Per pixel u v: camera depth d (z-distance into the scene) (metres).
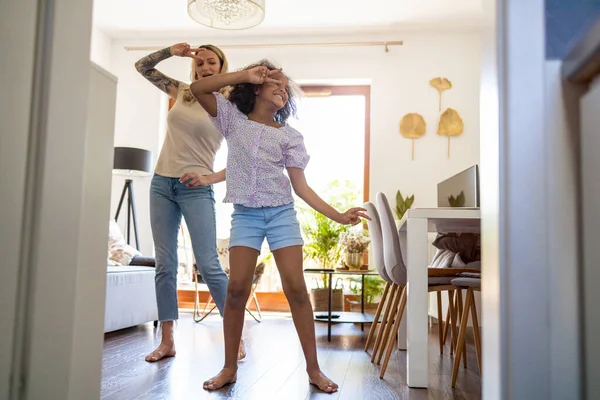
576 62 0.81
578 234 0.85
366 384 2.38
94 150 1.15
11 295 0.93
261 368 2.66
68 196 1.02
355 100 5.76
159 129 5.78
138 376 2.40
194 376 2.43
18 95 0.94
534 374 0.82
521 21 0.86
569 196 0.85
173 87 2.82
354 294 5.41
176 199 2.70
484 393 0.91
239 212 2.24
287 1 4.96
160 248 2.76
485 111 0.92
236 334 2.29
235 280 2.22
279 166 2.23
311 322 2.29
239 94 2.25
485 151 0.92
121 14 5.34
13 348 0.93
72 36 1.02
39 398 0.96
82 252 1.11
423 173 5.40
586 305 0.84
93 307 1.15
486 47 0.92
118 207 5.31
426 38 5.52
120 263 4.38
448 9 5.07
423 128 5.41
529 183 0.84
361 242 4.58
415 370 2.34
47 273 0.97
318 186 5.68
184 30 5.68
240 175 2.20
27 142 0.95
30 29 0.96
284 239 2.22
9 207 0.92
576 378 0.83
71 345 1.03
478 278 2.42
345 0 4.94
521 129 0.85
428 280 2.50
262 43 5.69
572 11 0.89
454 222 2.68
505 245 0.84
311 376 2.28
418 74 5.50
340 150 5.71
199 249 2.65
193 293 5.69
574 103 0.86
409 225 2.47
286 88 2.31
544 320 0.82
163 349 2.87
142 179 5.70
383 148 5.47
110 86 1.20
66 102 1.01
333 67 5.59
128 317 3.85
